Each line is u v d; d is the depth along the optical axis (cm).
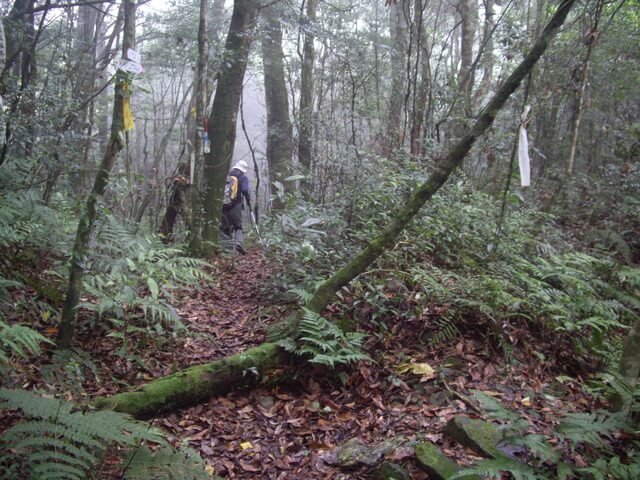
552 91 836
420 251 562
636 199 859
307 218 615
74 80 1081
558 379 381
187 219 815
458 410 348
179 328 455
